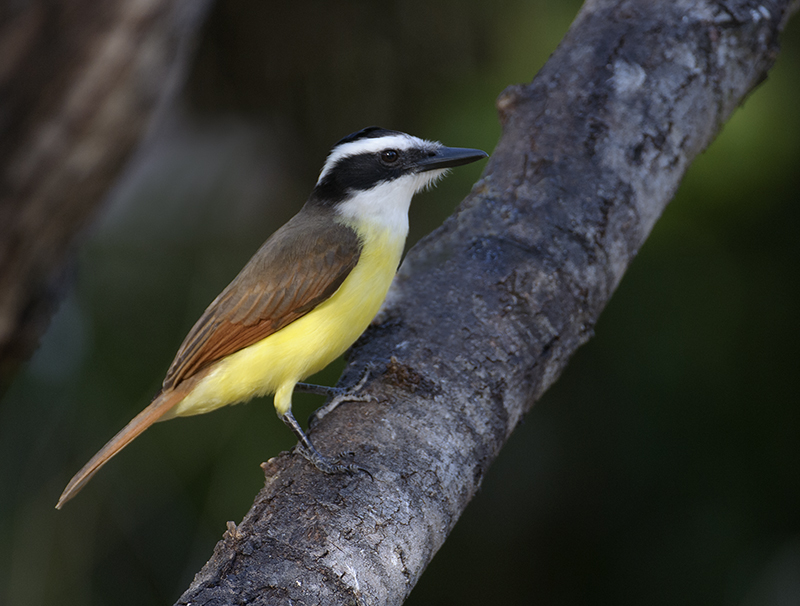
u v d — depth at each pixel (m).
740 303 11.19
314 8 13.39
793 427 11.00
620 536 12.03
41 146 8.42
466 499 6.12
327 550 5.30
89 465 7.45
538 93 8.30
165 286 12.62
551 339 6.98
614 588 11.85
